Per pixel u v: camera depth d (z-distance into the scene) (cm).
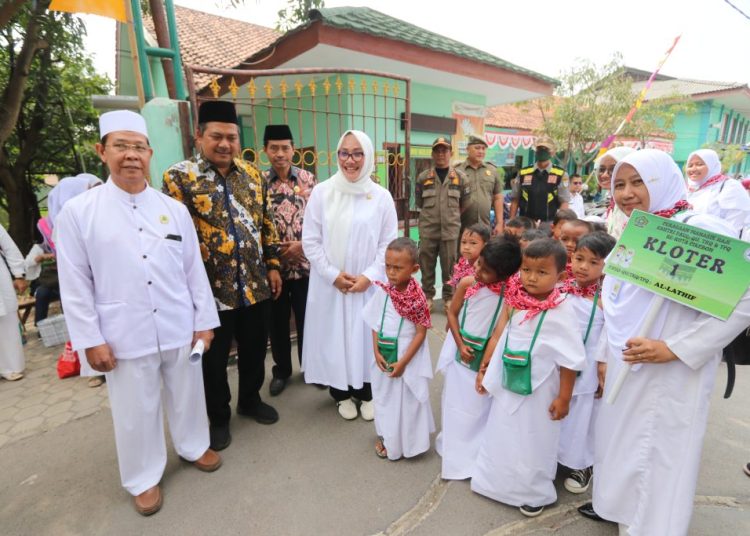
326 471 235
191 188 231
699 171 381
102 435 275
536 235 281
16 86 630
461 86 659
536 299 191
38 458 253
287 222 313
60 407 313
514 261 207
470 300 221
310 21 412
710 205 358
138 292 197
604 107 936
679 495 161
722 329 146
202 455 237
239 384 281
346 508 208
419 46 493
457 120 704
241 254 247
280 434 269
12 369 364
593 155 1023
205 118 226
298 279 315
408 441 237
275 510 208
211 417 261
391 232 279
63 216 183
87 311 187
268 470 236
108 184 195
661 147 1341
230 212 242
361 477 230
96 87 962
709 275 146
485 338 216
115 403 202
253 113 328
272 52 465
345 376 271
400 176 604
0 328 354
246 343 269
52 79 723
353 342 265
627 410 170
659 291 154
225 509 209
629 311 168
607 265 167
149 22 725
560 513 204
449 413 231
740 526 193
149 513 206
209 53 820
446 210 469
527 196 507
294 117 639
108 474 237
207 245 239
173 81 338
